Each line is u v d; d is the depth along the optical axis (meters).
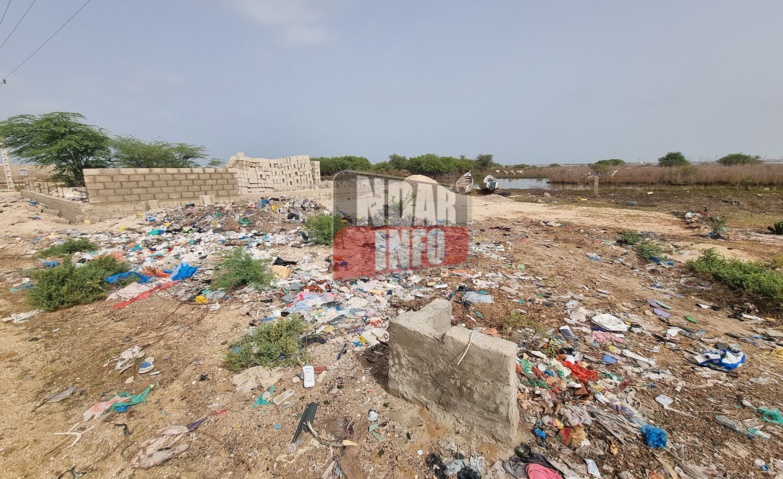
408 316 3.09
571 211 14.91
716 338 4.21
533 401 3.05
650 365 3.64
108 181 11.62
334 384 3.30
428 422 2.83
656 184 25.44
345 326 4.42
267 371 3.50
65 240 8.86
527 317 4.72
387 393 3.17
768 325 4.58
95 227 10.41
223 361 3.70
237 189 14.41
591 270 6.94
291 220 11.27
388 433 2.73
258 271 5.82
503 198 19.55
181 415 2.96
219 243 8.55
